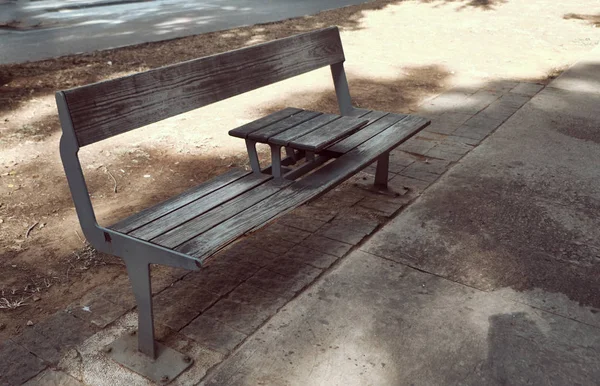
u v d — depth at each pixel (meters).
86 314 2.94
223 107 6.60
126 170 4.86
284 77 3.76
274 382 2.45
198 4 15.26
